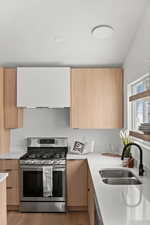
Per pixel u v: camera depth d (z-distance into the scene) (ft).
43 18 10.45
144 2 9.28
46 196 13.05
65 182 13.19
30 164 13.08
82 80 13.78
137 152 11.28
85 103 13.76
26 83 13.56
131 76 11.98
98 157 13.09
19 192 13.25
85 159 13.15
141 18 10.19
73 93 13.78
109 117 13.75
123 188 7.20
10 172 13.24
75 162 13.14
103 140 15.15
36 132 15.25
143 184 7.65
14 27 11.07
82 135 15.19
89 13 10.11
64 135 15.21
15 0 9.41
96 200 6.59
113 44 12.27
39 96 13.56
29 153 14.65
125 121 13.41
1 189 8.38
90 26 10.91
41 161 13.04
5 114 13.89
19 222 11.89
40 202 13.14
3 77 13.85
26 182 13.14
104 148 15.15
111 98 13.76
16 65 14.28
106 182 8.68
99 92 13.76
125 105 13.39
